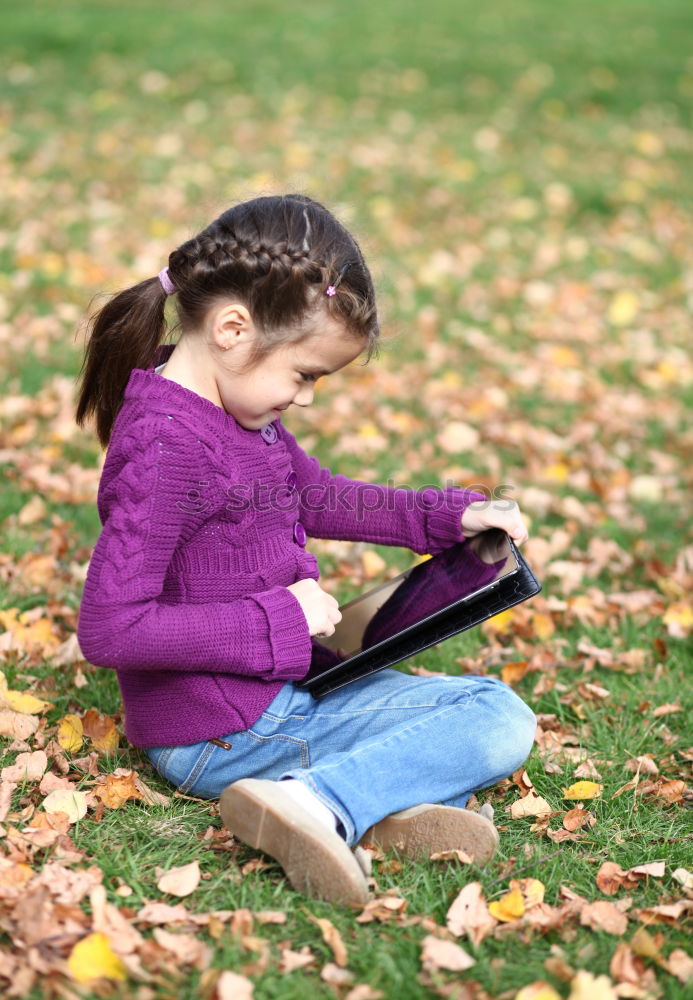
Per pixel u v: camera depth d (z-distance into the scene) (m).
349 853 1.92
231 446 2.08
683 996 1.78
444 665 2.92
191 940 1.81
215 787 2.21
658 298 6.41
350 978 1.79
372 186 7.80
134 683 2.18
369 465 4.13
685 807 2.37
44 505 3.57
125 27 11.12
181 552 2.07
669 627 3.13
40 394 4.39
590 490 4.12
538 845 2.21
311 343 2.00
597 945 1.90
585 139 9.44
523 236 7.30
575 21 13.33
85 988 1.70
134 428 1.98
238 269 1.95
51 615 3.01
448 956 1.82
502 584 2.23
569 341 5.71
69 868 2.02
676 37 12.84
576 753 2.54
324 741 2.19
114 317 2.18
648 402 5.00
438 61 11.11
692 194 8.34
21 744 2.40
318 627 2.10
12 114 8.49
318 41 11.42
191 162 7.93
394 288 5.98
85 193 7.06
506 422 4.67
